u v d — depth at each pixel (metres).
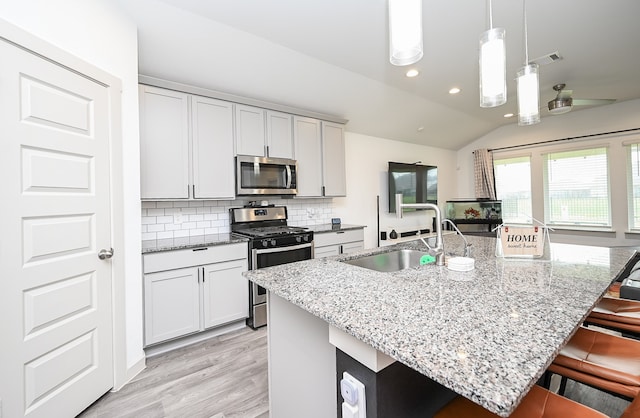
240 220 3.24
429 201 5.50
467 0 2.05
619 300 1.70
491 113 4.68
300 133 3.54
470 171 6.11
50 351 1.50
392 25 1.02
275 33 2.42
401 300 1.00
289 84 3.14
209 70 2.71
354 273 1.38
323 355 1.14
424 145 5.73
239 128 3.04
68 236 1.59
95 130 1.76
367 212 4.82
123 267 1.95
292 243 3.07
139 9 2.04
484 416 0.79
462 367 0.60
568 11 2.19
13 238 1.36
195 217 3.10
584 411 0.81
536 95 1.56
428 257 1.67
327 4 2.09
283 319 1.38
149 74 2.61
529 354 0.65
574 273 1.33
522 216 5.34
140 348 2.08
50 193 1.51
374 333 0.76
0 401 1.30
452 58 2.91
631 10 2.18
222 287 2.65
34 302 1.43
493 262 1.57
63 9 1.59
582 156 4.68
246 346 2.46
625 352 1.19
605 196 4.46
